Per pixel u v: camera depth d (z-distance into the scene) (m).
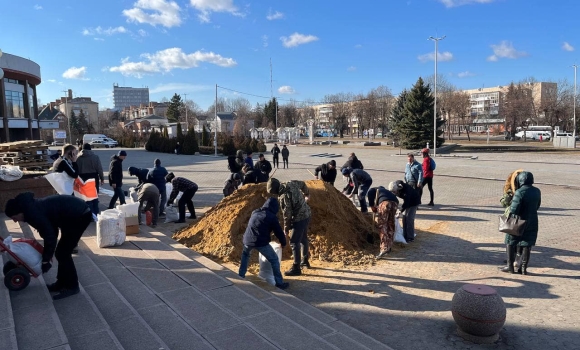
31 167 12.02
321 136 105.31
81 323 4.09
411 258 7.68
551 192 15.26
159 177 10.79
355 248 8.11
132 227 8.12
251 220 6.16
